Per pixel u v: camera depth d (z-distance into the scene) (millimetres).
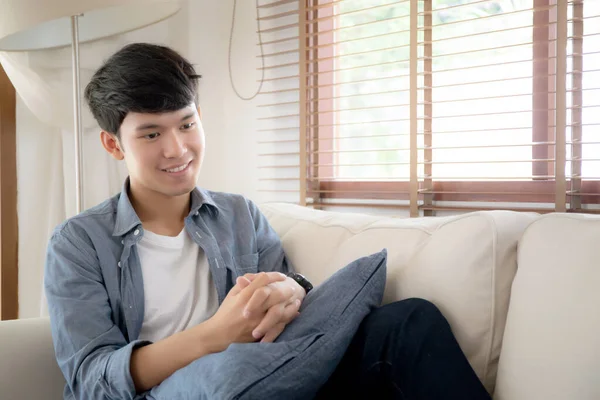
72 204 2115
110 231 1149
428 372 882
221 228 1259
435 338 924
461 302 1010
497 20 1698
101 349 1000
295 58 2016
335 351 915
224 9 2221
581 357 812
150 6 1816
